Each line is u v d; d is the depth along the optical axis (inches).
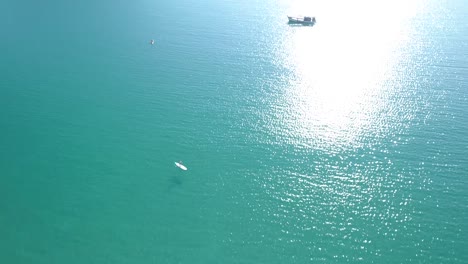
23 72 3885.3
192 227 2335.1
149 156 2851.9
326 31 5064.0
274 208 2459.4
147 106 3403.1
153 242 2239.2
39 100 3452.3
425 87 3656.5
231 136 3068.4
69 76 3833.7
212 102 3481.8
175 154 2878.9
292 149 2935.5
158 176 2684.5
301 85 3745.1
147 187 2600.9
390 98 3506.4
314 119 3255.4
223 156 2869.1
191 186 2615.7
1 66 3988.7
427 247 2204.7
